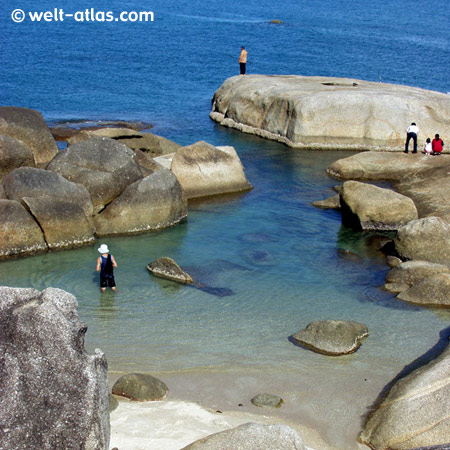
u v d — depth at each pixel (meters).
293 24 89.69
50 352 7.73
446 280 16.14
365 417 11.44
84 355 7.92
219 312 15.31
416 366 13.00
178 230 20.91
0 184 20.09
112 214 20.45
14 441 7.45
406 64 60.38
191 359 13.20
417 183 25.44
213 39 72.25
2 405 7.49
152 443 10.06
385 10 115.88
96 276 17.23
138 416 10.99
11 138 21.95
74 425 7.66
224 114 37.72
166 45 66.06
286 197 24.77
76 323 8.04
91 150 21.64
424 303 15.97
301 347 13.80
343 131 32.53
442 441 10.16
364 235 21.02
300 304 15.88
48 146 25.16
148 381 11.95
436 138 28.77
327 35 78.56
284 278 17.45
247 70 54.28
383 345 13.88
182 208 21.84
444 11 116.62
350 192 21.94
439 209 22.25
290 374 12.76
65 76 47.75
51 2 114.00
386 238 20.78
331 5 125.38
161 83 47.19
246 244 19.88
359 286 17.12
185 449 8.64
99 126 33.97
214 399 11.84
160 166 24.42
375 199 21.39
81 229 19.41
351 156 28.50
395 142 32.19
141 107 39.72
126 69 51.75
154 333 14.22
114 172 21.31
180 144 31.97
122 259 18.36
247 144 33.00
